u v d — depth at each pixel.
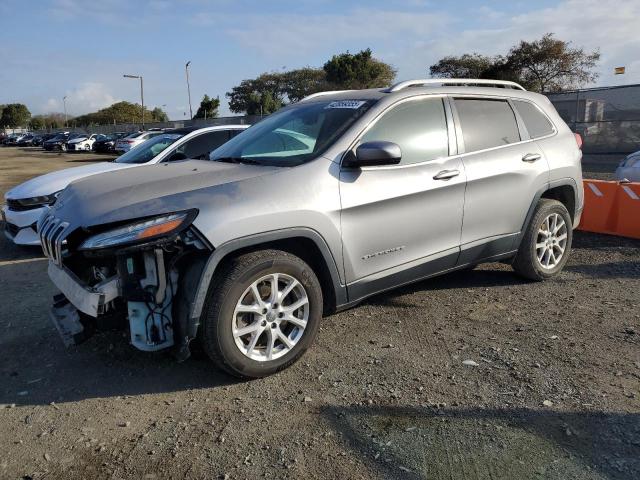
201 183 3.54
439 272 4.50
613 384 3.33
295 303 3.62
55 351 4.14
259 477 2.62
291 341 3.65
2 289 5.78
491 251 4.81
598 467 2.59
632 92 17.52
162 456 2.82
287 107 4.94
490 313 4.56
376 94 4.32
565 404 3.12
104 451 2.88
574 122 18.61
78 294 3.36
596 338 4.00
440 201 4.28
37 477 2.70
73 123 112.94
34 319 4.83
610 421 2.94
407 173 4.09
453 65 46.19
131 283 3.23
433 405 3.17
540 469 2.59
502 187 4.72
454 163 4.39
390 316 4.55
